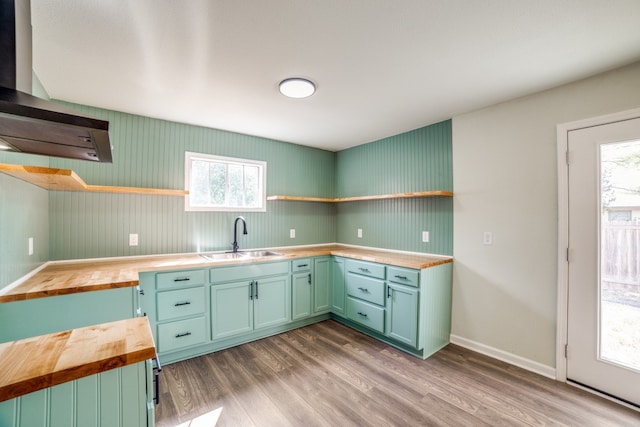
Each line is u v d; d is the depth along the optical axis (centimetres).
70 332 97
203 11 135
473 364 241
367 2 130
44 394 75
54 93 225
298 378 219
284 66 187
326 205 422
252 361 246
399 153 339
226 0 128
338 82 210
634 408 185
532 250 231
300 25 146
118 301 176
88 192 249
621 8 134
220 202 329
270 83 211
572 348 211
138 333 97
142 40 158
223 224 323
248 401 192
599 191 199
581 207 207
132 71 192
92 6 130
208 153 313
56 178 158
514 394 200
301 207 393
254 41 160
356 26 148
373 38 158
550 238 222
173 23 144
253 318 282
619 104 191
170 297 237
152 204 280
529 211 233
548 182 223
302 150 395
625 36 156
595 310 201
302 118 287
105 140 108
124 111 264
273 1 129
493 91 226
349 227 408
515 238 241
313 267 329
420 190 315
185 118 284
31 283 171
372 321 288
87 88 217
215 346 265
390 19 142
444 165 292
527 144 234
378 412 181
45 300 157
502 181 248
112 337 94
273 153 366
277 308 299
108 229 258
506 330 246
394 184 345
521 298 237
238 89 220
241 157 338
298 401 192
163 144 287
